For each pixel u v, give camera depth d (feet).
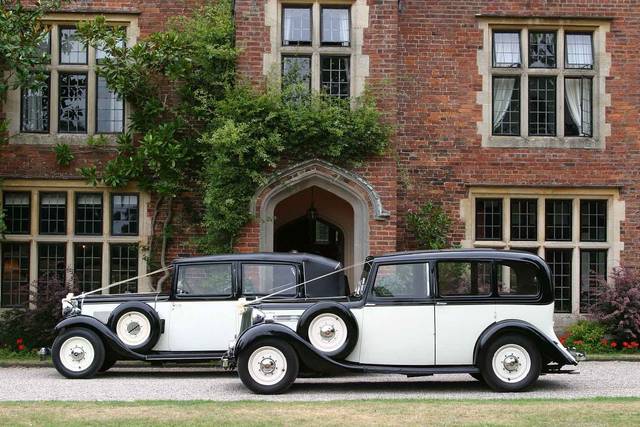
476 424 27.71
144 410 30.55
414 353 37.17
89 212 55.88
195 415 29.48
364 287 37.81
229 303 42.24
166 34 53.21
